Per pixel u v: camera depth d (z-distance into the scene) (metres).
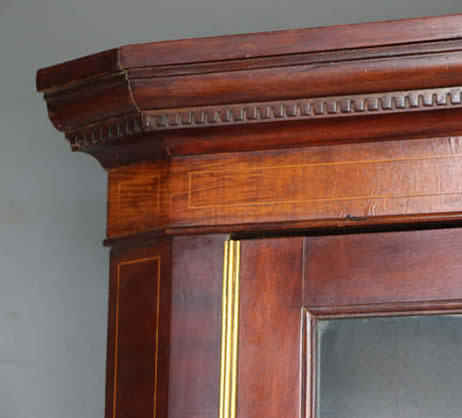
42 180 2.75
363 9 2.71
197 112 1.69
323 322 1.68
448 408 1.60
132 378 1.78
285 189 1.72
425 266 1.65
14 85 2.80
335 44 1.60
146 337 1.77
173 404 1.71
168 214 1.77
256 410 1.68
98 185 2.73
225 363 1.70
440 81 1.58
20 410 2.63
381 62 1.59
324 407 1.65
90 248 2.71
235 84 1.65
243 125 1.69
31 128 2.78
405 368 1.63
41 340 2.67
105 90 1.72
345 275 1.68
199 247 1.75
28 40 2.82
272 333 1.69
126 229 1.83
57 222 2.73
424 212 1.66
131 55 1.66
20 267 2.71
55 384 2.64
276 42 1.62
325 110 1.64
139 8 2.80
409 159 1.68
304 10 2.73
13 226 2.74
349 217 1.69
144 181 1.82
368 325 1.66
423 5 2.68
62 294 2.69
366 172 1.69
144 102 1.69
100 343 2.66
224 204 1.75
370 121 1.65
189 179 1.77
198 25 2.77
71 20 2.82
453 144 1.66
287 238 1.72
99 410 2.62
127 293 1.82
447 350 1.62
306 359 1.67
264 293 1.71
